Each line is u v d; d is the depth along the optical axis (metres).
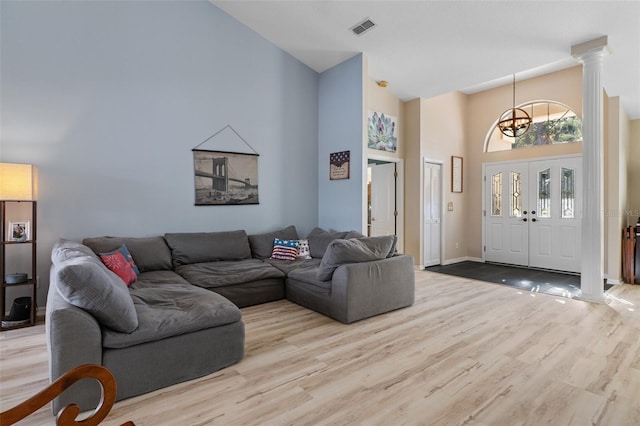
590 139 3.85
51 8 3.43
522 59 4.42
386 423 1.76
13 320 3.07
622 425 1.74
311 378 2.20
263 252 4.58
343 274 3.18
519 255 6.29
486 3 3.32
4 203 3.03
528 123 5.32
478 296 4.14
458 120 6.83
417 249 6.05
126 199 3.88
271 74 5.02
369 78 5.30
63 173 3.52
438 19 3.69
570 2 3.12
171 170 4.18
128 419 1.78
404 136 6.23
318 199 5.54
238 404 1.92
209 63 4.45
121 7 3.81
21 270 3.37
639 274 4.76
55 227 3.49
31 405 0.79
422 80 5.29
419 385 2.11
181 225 4.27
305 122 5.39
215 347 2.28
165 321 2.13
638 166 5.69
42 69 3.39
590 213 3.89
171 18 4.14
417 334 2.92
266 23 4.57
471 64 4.66
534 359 2.46
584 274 3.97
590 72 3.81
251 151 4.84
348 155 4.98
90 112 3.65
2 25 3.21
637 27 3.42
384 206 6.48
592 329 3.04
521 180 6.27
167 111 4.14
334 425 1.74
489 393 2.02
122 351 1.96
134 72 3.90
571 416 1.81
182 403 1.93
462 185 6.92
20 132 3.31
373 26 4.02
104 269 2.36
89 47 3.63
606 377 2.21
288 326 3.11
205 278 3.50
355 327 3.09
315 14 4.05
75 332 1.82
